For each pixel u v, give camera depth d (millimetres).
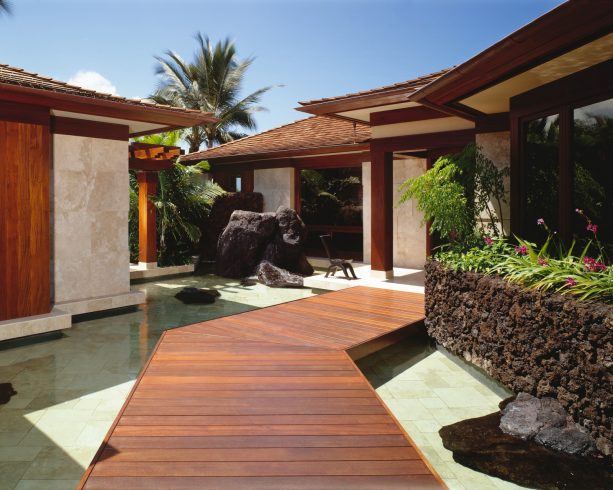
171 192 12148
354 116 9258
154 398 3648
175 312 7703
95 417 3822
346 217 13156
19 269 6148
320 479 2584
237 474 2621
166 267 11242
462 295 5176
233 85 29625
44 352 5551
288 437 3051
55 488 2832
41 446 3344
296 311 6672
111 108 6707
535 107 5547
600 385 3156
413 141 8594
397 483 2555
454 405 4180
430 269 5980
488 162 6672
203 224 13570
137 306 8094
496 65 4684
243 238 11258
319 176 13656
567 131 4992
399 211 11578
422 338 6230
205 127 29359
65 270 7016
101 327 6723
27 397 4227
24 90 5660
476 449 3357
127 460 2752
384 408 3504
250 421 3271
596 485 2904
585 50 4191
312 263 13156
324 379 4086
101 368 5012
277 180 13609
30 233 6242
